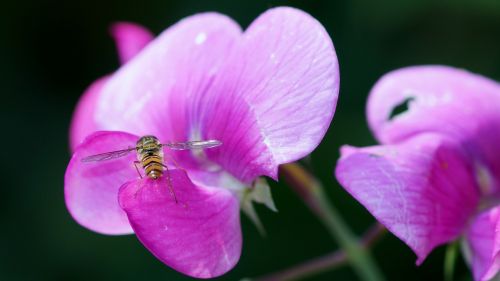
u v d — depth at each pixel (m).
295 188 0.25
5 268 0.40
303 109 0.21
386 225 0.21
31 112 0.45
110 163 0.22
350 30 0.42
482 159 0.24
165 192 0.22
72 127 0.26
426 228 0.22
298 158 0.21
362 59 0.42
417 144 0.23
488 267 0.22
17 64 0.46
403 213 0.22
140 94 0.24
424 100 0.24
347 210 0.38
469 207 0.23
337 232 0.25
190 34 0.24
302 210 0.38
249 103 0.22
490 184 0.24
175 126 0.23
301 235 0.38
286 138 0.21
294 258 0.38
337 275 0.38
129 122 0.24
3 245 0.41
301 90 0.21
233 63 0.23
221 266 0.22
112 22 0.47
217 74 0.23
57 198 0.42
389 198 0.22
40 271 0.40
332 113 0.21
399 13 0.40
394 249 0.38
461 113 0.24
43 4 0.47
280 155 0.21
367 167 0.22
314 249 0.38
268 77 0.22
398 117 0.24
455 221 0.23
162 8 0.46
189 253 0.21
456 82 0.25
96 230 0.22
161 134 0.24
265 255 0.38
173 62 0.24
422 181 0.22
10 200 0.42
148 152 0.22
